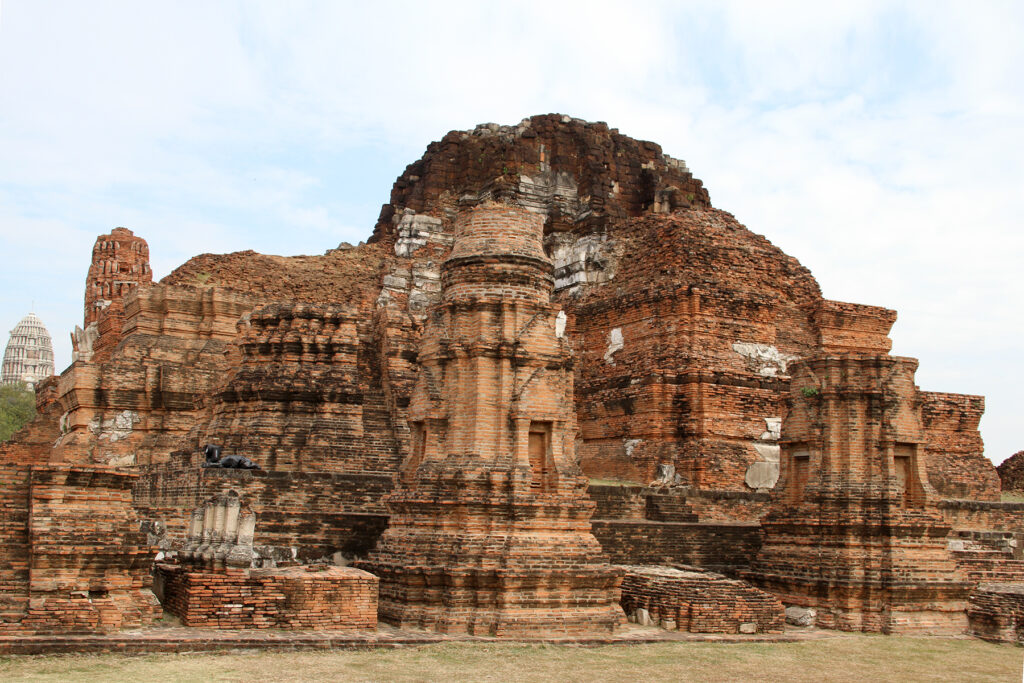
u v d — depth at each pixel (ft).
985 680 84.58
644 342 168.14
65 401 169.17
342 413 133.18
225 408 136.46
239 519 90.07
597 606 96.58
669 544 123.75
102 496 82.69
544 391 99.71
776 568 117.70
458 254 102.99
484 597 92.89
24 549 79.46
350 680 71.46
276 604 86.94
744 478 156.35
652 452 158.81
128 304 177.27
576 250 189.06
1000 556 132.46
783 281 173.47
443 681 73.05
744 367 162.61
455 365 100.42
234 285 192.03
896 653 95.96
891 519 111.24
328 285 201.46
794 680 80.38
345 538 108.47
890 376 116.16
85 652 75.20
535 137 221.46
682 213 177.06
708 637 96.48
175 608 87.51
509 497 95.25
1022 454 203.92
